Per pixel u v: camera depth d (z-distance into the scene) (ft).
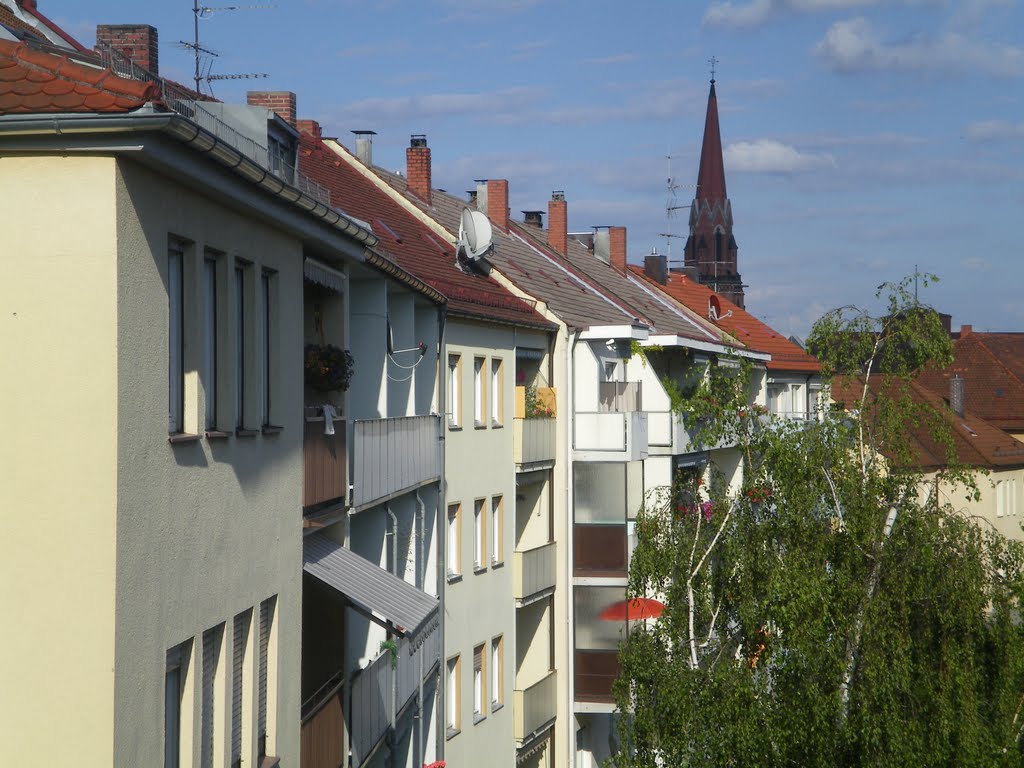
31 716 30.63
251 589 42.86
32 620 30.66
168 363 34.32
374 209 109.09
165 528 34.22
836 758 63.46
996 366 279.90
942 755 61.46
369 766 66.69
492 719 99.35
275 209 42.34
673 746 68.18
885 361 68.54
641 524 75.66
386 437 68.33
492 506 101.40
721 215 477.77
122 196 30.89
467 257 110.42
